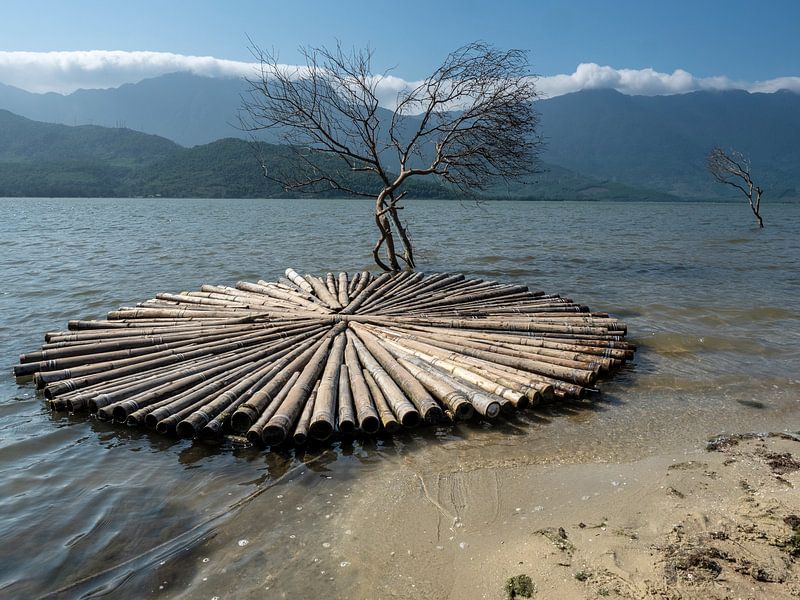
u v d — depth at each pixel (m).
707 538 4.05
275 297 11.75
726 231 39.50
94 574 3.98
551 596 3.57
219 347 8.32
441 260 20.95
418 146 15.62
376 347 8.35
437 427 6.39
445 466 5.52
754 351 9.49
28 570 4.02
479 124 14.70
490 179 15.76
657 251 24.89
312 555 4.17
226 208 86.50
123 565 4.08
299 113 14.70
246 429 6.22
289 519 4.64
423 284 12.63
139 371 7.66
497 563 3.99
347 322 9.79
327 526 4.54
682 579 3.58
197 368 7.50
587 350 8.57
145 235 32.69
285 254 23.00
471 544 4.27
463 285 12.87
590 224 47.84
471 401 6.55
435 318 9.84
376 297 11.44
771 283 16.44
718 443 5.96
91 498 4.96
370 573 3.96
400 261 20.47
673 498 4.75
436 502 4.88
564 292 14.81
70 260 20.92
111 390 6.91
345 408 6.24
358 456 5.74
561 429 6.38
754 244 28.86
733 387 7.77
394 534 4.41
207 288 12.41
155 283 16.11
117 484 5.21
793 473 5.13
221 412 6.30
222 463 5.62
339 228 39.50
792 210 100.19
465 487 5.12
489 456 5.72
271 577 3.93
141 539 4.38
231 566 4.06
